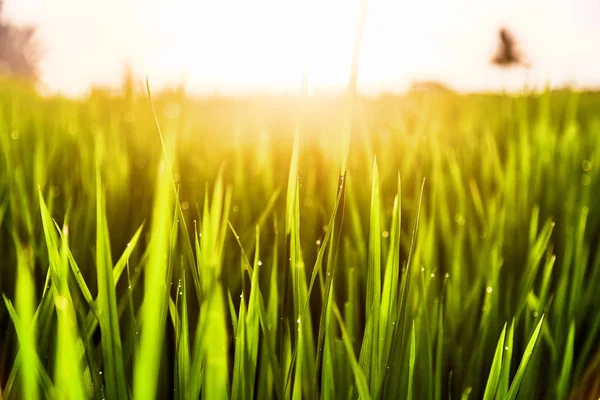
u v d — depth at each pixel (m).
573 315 0.78
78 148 1.61
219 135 1.91
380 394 0.54
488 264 0.86
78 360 0.46
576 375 0.70
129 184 1.23
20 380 0.50
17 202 0.98
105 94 2.01
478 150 1.85
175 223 0.47
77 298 0.59
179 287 0.54
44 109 2.57
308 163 1.46
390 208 1.24
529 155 1.38
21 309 0.43
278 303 0.69
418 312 0.65
